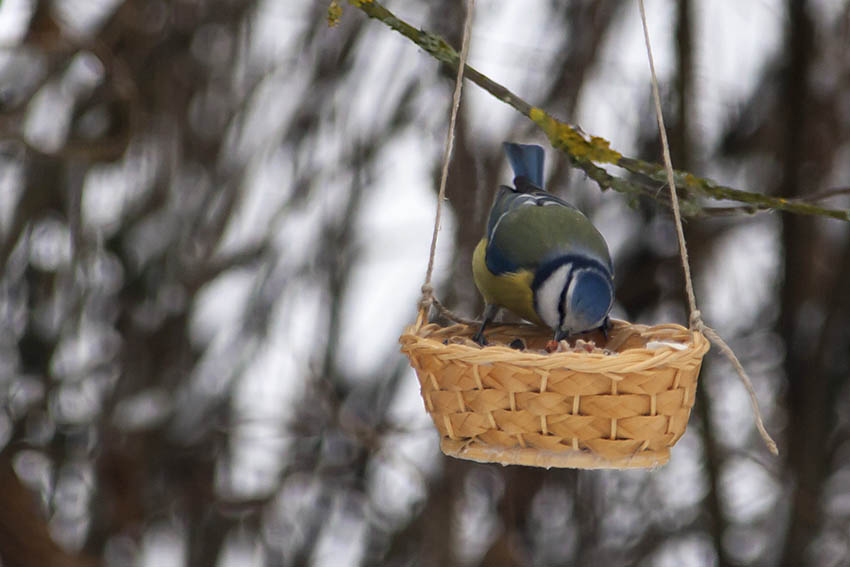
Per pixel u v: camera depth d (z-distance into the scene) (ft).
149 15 33.01
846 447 36.27
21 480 31.37
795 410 35.73
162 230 33.42
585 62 32.27
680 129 31.35
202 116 33.47
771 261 37.09
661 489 36.50
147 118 32.99
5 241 32.24
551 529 35.04
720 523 33.88
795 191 35.17
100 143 29.53
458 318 22.67
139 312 33.86
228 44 33.40
